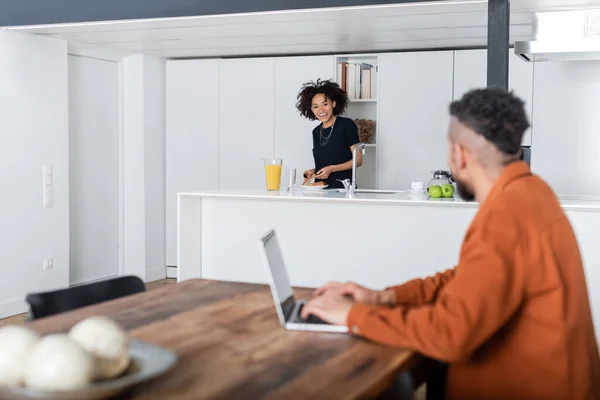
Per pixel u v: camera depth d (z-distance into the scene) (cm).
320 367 139
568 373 155
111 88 647
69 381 115
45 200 546
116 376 126
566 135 577
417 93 613
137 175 659
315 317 176
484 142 165
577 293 158
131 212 664
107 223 650
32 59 532
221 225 454
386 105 623
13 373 119
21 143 524
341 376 133
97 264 640
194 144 678
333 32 533
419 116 614
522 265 151
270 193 444
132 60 651
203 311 187
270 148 656
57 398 115
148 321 175
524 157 587
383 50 630
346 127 564
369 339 159
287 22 490
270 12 454
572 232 165
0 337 122
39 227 543
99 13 489
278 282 182
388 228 412
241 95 661
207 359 144
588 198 478
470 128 166
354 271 421
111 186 653
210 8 466
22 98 523
